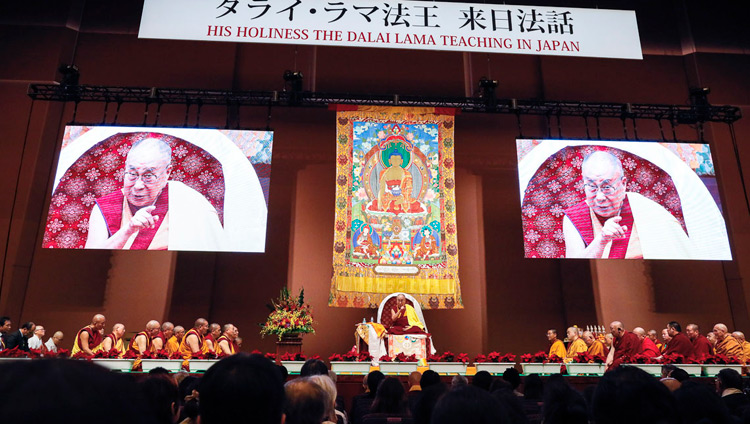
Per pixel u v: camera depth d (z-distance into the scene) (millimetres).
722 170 9133
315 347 8117
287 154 8922
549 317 8531
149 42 9219
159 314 8016
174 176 7832
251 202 7809
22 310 7844
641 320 8508
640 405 1220
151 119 8859
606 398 1264
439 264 7879
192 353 6043
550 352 7441
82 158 7781
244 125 8977
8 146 8398
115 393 430
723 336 7062
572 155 8242
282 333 6594
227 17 7234
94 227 7578
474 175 9055
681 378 3547
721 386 3270
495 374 6367
